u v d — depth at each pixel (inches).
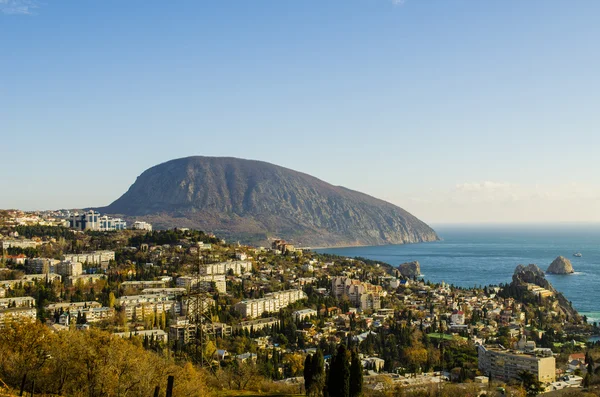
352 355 7549.2
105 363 6166.3
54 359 6269.7
